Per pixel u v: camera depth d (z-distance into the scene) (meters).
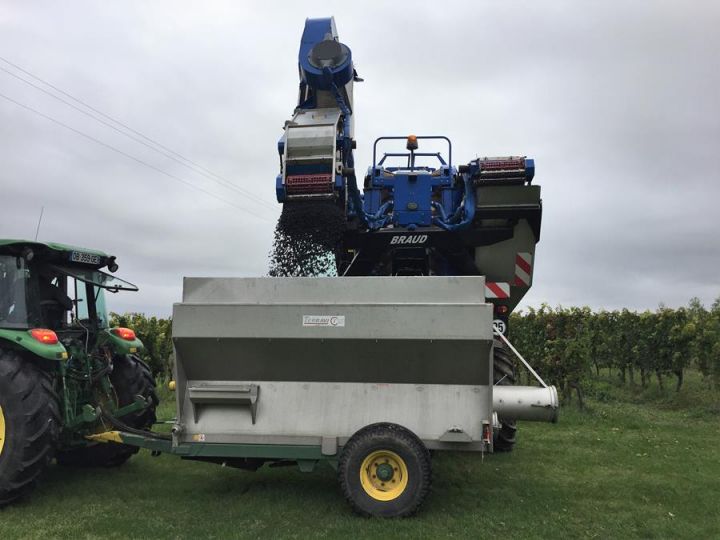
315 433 4.39
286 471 5.64
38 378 4.57
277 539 3.79
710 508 4.58
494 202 5.59
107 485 5.14
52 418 4.55
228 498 4.73
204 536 3.88
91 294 5.71
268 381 4.52
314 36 5.56
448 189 6.61
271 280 4.43
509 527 4.05
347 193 5.57
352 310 4.27
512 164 5.51
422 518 4.17
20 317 4.75
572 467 5.85
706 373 10.54
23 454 4.40
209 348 4.44
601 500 4.76
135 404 5.39
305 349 4.35
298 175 5.06
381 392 4.40
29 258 4.78
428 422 4.29
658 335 11.76
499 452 6.50
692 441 7.16
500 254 5.86
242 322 4.37
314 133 4.99
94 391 5.43
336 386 4.45
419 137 6.89
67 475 5.51
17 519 4.23
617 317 13.51
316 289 4.38
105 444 5.67
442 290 4.26
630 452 6.52
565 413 9.34
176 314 4.43
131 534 3.92
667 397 11.32
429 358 4.25
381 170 6.84
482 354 4.18
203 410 4.54
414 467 4.09
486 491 4.98
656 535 3.99
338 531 3.91
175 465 5.89
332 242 5.24
